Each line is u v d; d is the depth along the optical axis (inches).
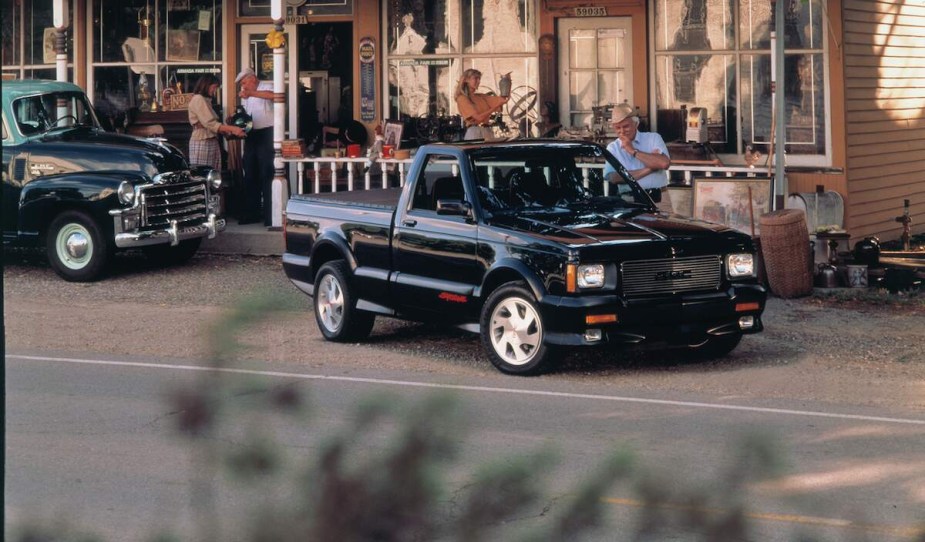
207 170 643.5
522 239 389.4
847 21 654.5
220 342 74.9
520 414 331.9
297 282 472.4
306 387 79.8
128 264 657.0
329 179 718.5
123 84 770.8
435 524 69.2
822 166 650.8
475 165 416.2
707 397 359.6
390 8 721.6
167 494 252.7
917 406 350.0
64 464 279.0
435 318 420.2
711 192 613.9
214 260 663.8
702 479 256.7
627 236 388.2
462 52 712.4
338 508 67.9
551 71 694.5
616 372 397.1
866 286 561.9
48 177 605.6
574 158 435.8
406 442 70.3
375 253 438.0
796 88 653.3
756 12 657.0
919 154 727.7
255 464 73.6
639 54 680.4
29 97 633.0
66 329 478.0
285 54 744.3
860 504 244.2
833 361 419.2
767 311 517.7
